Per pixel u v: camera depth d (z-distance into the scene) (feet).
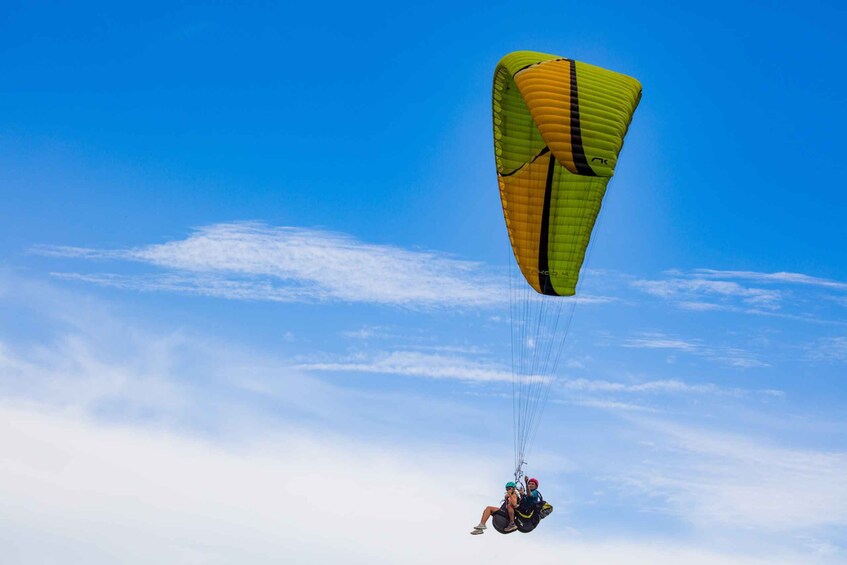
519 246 85.61
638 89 80.48
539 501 79.25
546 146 83.76
